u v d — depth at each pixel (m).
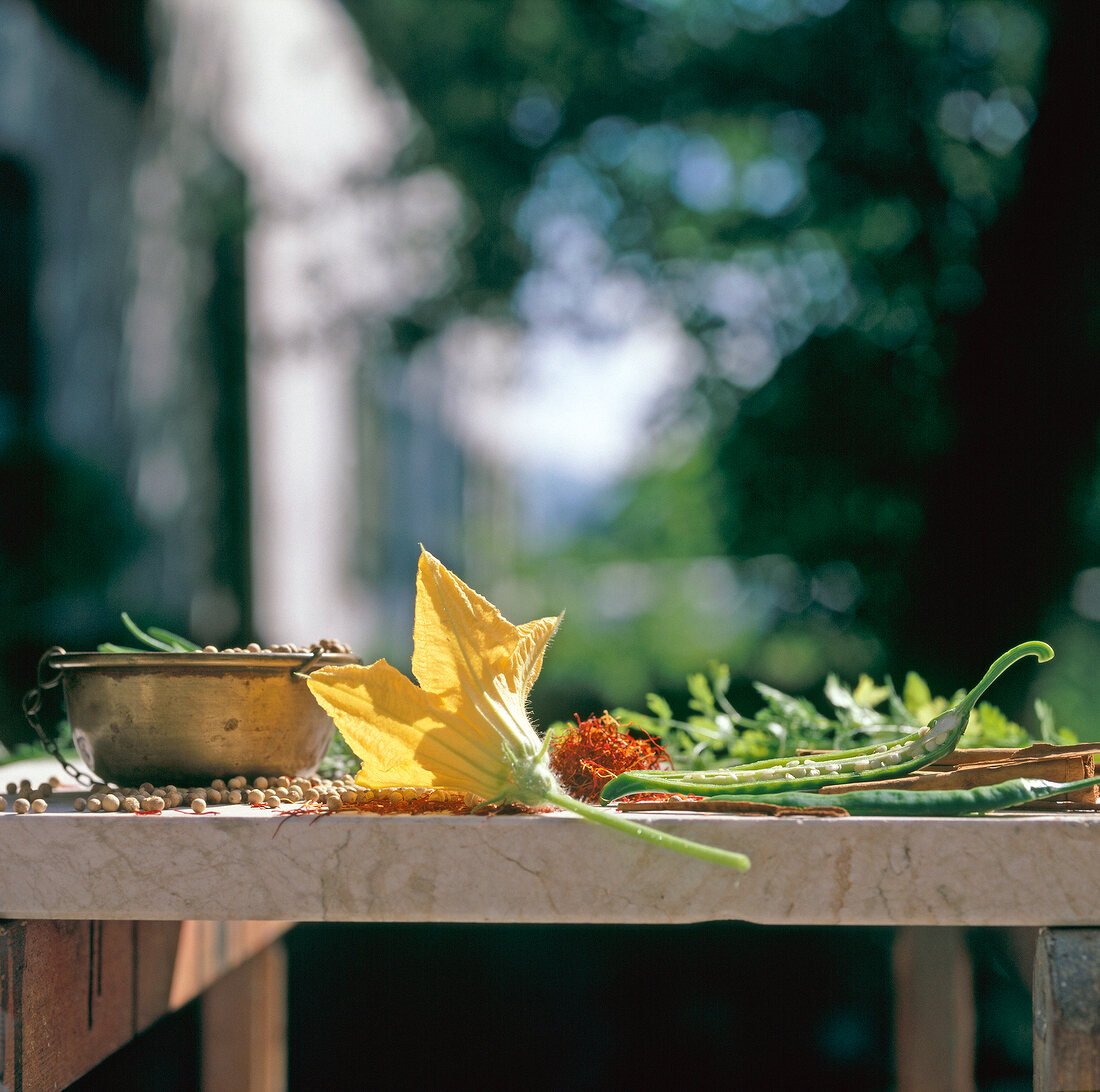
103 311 5.82
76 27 5.62
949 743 1.09
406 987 2.50
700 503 5.96
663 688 8.42
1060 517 4.07
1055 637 4.04
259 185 7.38
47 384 5.38
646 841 0.97
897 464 4.51
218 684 1.19
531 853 0.99
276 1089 1.99
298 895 1.00
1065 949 0.97
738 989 2.46
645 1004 2.40
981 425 4.26
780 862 0.98
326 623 8.97
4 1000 1.00
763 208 5.68
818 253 5.34
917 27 5.00
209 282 6.91
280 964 2.05
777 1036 2.22
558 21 5.88
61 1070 1.11
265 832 1.00
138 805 1.09
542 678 8.81
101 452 5.72
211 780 1.23
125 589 5.70
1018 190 4.31
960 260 4.75
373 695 0.99
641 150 6.20
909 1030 1.82
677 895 0.98
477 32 6.08
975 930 1.76
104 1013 1.21
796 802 1.03
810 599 5.00
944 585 4.24
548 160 6.30
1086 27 4.07
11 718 4.73
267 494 7.47
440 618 1.01
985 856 0.97
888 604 4.45
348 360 9.45
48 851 1.01
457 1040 2.25
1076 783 1.01
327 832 1.00
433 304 7.05
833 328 4.96
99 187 5.83
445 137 6.44
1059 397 4.10
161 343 6.35
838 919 0.97
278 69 7.76
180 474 6.45
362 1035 2.27
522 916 0.99
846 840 0.98
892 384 4.64
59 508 5.25
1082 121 4.09
